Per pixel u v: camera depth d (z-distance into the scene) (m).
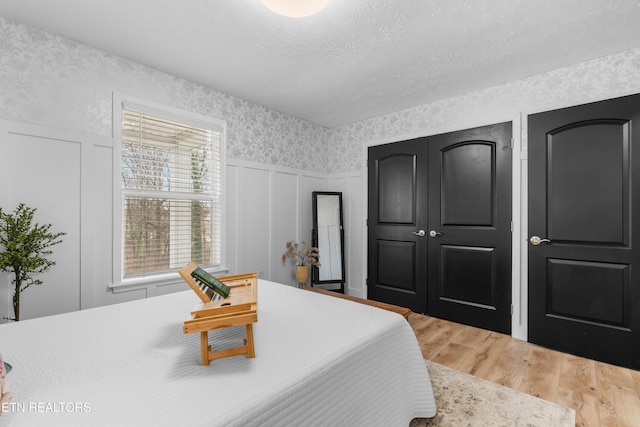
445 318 3.06
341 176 4.01
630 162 2.10
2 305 1.87
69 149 2.10
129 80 2.36
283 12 1.67
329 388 0.91
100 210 2.23
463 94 2.96
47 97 2.02
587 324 2.26
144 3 1.72
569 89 2.39
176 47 2.18
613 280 2.16
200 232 2.86
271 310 1.41
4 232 1.83
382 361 1.17
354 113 3.55
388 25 1.90
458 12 1.78
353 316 1.34
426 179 3.21
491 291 2.78
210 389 0.76
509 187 2.68
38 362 0.89
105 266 2.25
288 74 2.58
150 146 2.53
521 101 2.62
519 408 1.62
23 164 1.93
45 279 2.01
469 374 1.99
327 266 3.80
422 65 2.41
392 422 1.17
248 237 3.23
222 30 1.97
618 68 2.19
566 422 1.51
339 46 2.15
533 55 2.24
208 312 0.93
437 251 3.12
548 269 2.44
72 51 2.11
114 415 0.65
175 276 2.61
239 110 3.13
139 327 1.18
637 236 2.08
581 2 1.69
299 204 3.78
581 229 2.29
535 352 2.35
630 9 1.74
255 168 3.29
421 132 3.24
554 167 2.41
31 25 1.94
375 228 3.64
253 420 0.69
